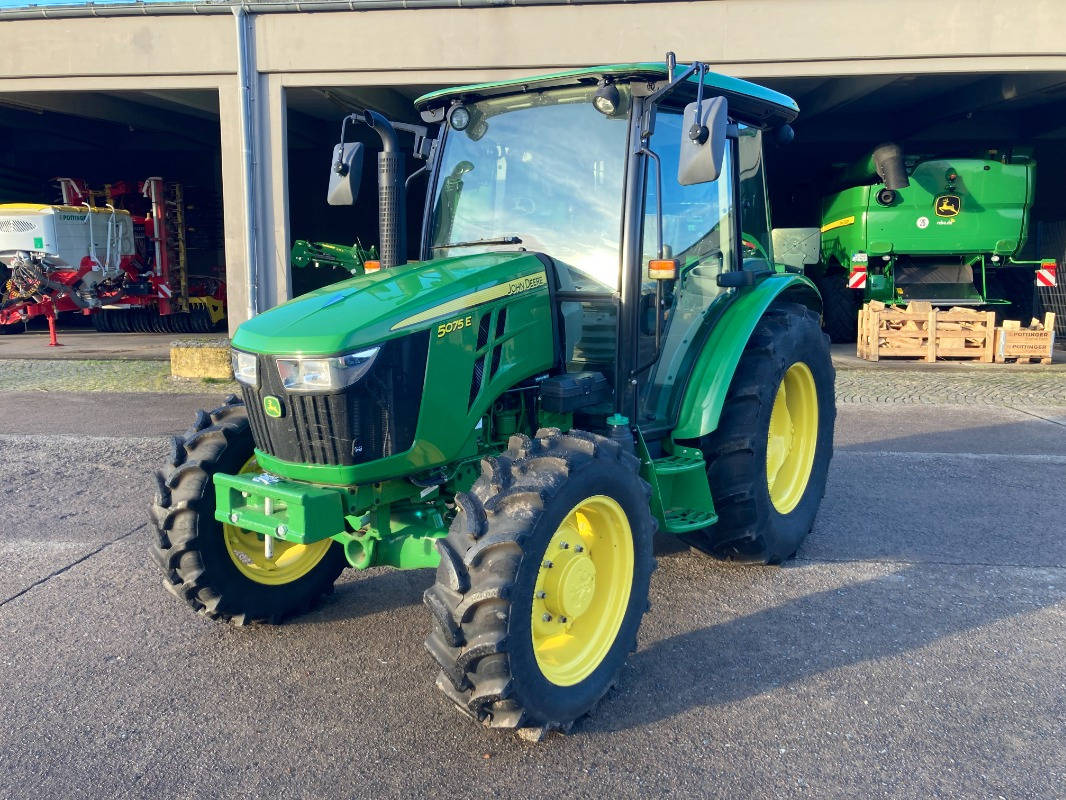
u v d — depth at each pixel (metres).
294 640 3.75
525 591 2.77
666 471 3.80
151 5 11.19
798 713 3.10
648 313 3.88
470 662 2.76
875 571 4.46
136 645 3.68
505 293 3.48
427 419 3.22
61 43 11.50
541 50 10.87
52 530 5.14
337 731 3.01
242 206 11.68
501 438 3.66
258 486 3.16
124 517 5.39
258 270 11.77
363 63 11.13
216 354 10.59
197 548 3.59
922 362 11.60
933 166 12.56
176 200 18.00
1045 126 15.82
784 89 13.75
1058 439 7.31
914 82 13.39
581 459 3.02
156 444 7.26
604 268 3.76
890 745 2.89
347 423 3.06
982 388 9.76
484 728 3.03
